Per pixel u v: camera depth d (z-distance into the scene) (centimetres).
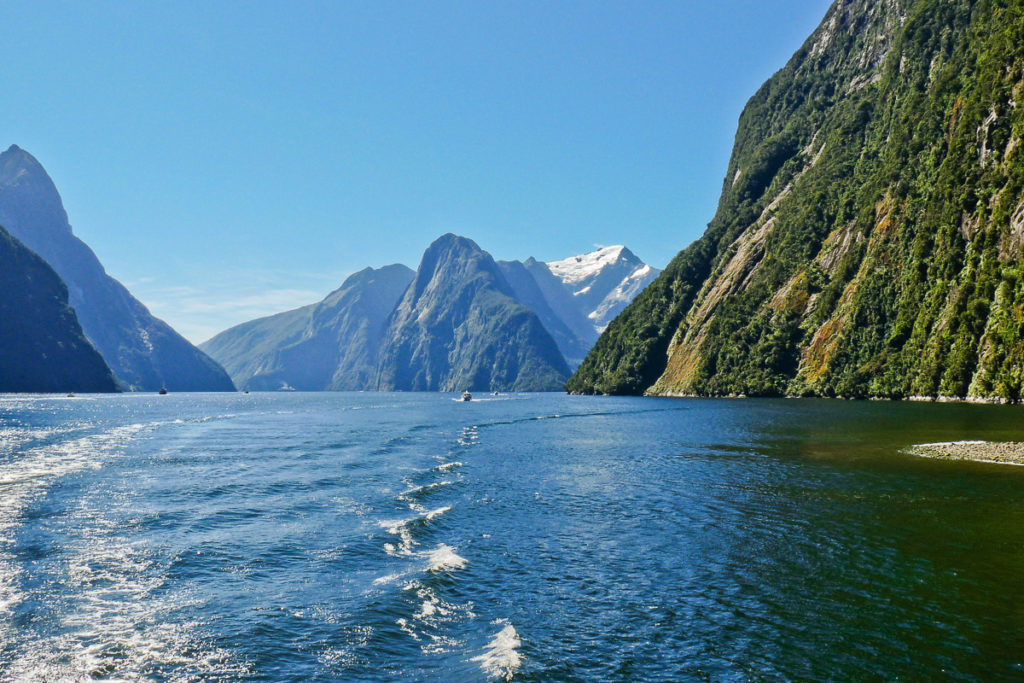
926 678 1553
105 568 2427
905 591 2122
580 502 3572
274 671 1612
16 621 1934
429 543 2741
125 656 1703
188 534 2908
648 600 2069
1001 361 11206
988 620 1883
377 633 1827
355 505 3519
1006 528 2888
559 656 1673
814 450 5738
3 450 6216
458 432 8488
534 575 2312
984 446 5466
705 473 4578
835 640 1762
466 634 1822
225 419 11844
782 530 2908
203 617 1952
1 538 2852
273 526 3045
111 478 4466
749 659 1658
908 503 3431
